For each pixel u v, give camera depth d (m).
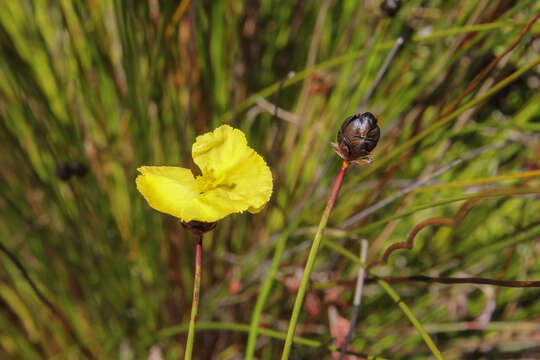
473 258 0.37
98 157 0.37
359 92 0.37
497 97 0.40
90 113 0.38
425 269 0.38
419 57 0.39
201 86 0.37
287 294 0.34
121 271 0.36
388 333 0.37
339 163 0.39
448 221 0.24
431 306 0.38
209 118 0.39
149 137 0.34
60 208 0.34
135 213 0.36
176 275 0.38
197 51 0.36
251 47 0.40
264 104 0.35
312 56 0.37
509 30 0.33
